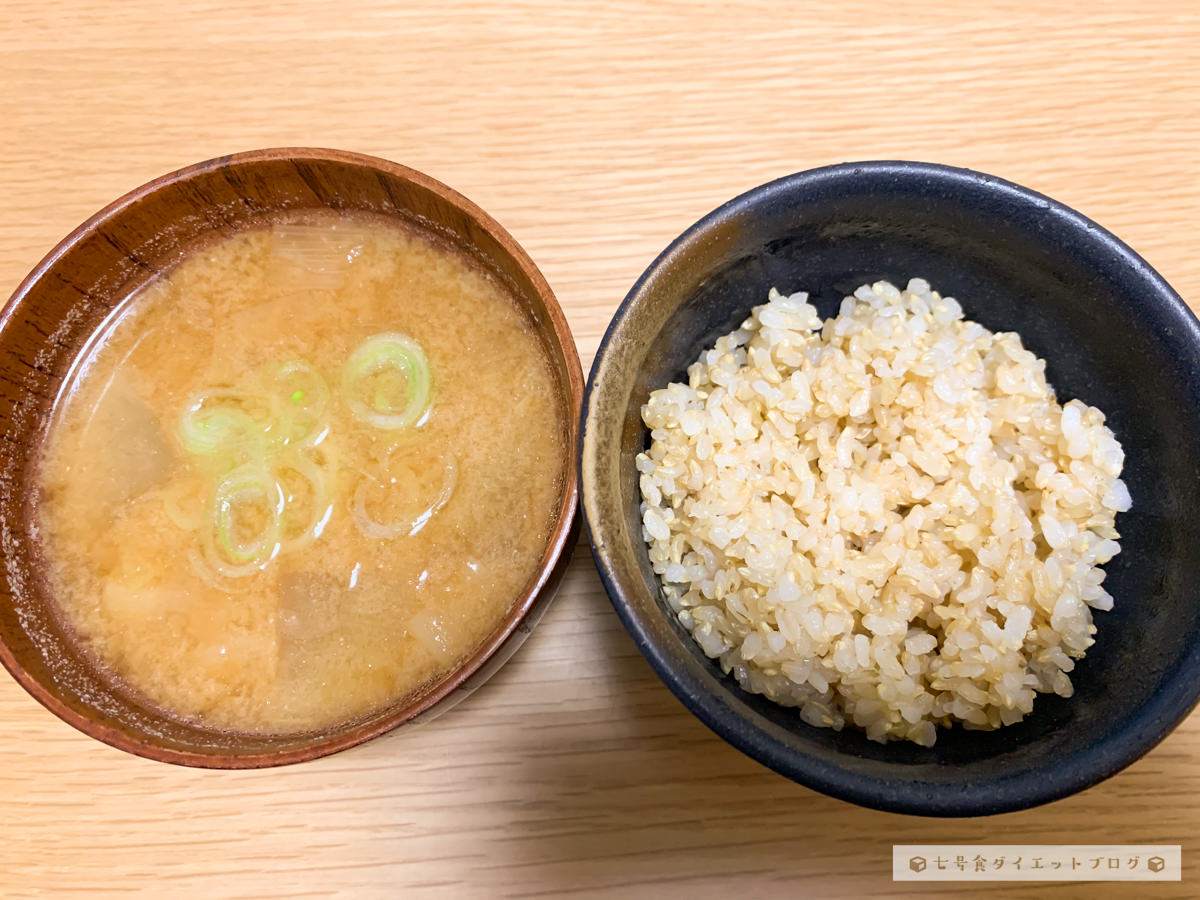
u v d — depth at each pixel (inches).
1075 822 6.9
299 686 6.6
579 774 7.2
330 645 6.6
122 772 7.3
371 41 8.7
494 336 7.2
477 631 6.6
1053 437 6.5
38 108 8.6
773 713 6.2
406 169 6.8
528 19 8.7
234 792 7.3
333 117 8.5
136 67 8.7
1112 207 8.1
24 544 6.9
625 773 7.2
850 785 4.8
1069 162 8.2
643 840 7.1
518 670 7.4
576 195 8.3
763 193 6.0
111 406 7.2
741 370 7.0
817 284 7.1
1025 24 8.6
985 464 6.4
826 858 7.0
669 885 7.0
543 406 7.0
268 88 8.6
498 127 8.5
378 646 6.6
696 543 6.5
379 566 6.8
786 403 6.6
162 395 7.2
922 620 6.5
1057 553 6.2
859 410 6.6
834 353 6.8
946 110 8.4
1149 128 8.3
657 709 7.3
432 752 7.3
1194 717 7.0
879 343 6.6
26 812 7.2
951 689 6.1
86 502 7.1
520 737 7.3
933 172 5.9
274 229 7.5
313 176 7.1
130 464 7.1
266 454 7.0
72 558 6.9
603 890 7.0
